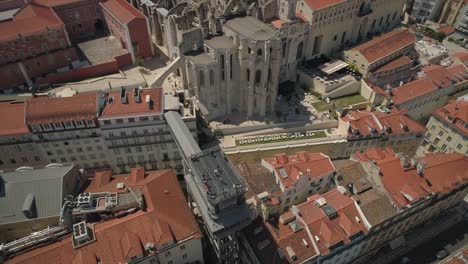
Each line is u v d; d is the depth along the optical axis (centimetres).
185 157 7812
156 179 7762
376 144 10875
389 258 9194
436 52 15838
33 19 11900
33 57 11838
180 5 12500
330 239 7344
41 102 8931
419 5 18500
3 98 11356
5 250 6394
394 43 13900
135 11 13050
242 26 10550
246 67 10438
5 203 7031
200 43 10825
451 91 13675
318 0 12681
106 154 9656
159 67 13362
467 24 17462
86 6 14162
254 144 10738
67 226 6950
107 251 6569
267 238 7306
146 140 9425
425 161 9206
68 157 9562
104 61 12925
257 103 11338
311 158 9031
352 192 8569
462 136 10725
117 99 9200
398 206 8094
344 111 11281
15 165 9500
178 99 9531
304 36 12775
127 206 7094
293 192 8612
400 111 11281
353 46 14550
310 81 12781
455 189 8962
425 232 9781
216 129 11012
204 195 6694
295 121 11438
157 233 6800
